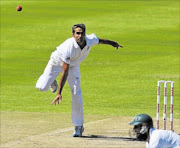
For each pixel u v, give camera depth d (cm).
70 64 3709
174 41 10188
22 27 11869
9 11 13762
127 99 5834
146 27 11556
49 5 14588
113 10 13700
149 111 5147
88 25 11862
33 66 8262
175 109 5266
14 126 4388
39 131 4156
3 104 5600
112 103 5609
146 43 10019
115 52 9275
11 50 9600
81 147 3469
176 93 6144
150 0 15162
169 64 8194
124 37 10550
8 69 8012
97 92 6288
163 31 11144
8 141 3769
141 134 2309
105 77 7288
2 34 11138
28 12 13612
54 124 4478
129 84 6769
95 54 9125
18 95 6159
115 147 3441
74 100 3834
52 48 9794
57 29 11612
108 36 10669
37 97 6044
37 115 4962
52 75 3784
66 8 14100
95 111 5150
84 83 6894
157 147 2252
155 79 7069
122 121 4559
